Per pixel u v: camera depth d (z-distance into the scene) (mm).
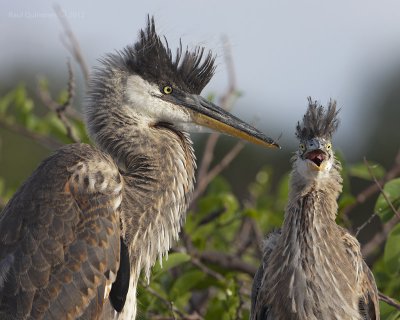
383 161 23094
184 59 11703
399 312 10844
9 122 15188
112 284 9992
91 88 11430
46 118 15234
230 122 11742
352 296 10914
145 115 11414
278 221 13633
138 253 10547
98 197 9992
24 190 10094
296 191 11031
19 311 9453
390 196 11508
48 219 9742
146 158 10938
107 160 10352
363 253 12656
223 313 11805
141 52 11477
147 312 11562
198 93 11805
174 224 11016
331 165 11055
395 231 11086
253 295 11320
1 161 21094
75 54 13570
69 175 10008
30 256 9594
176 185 10984
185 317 11625
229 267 12578
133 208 10555
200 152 20625
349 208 13305
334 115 11070
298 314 10828
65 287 9570
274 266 10969
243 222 14484
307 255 10820
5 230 9828
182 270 12562
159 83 11492
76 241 9711
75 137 12805
